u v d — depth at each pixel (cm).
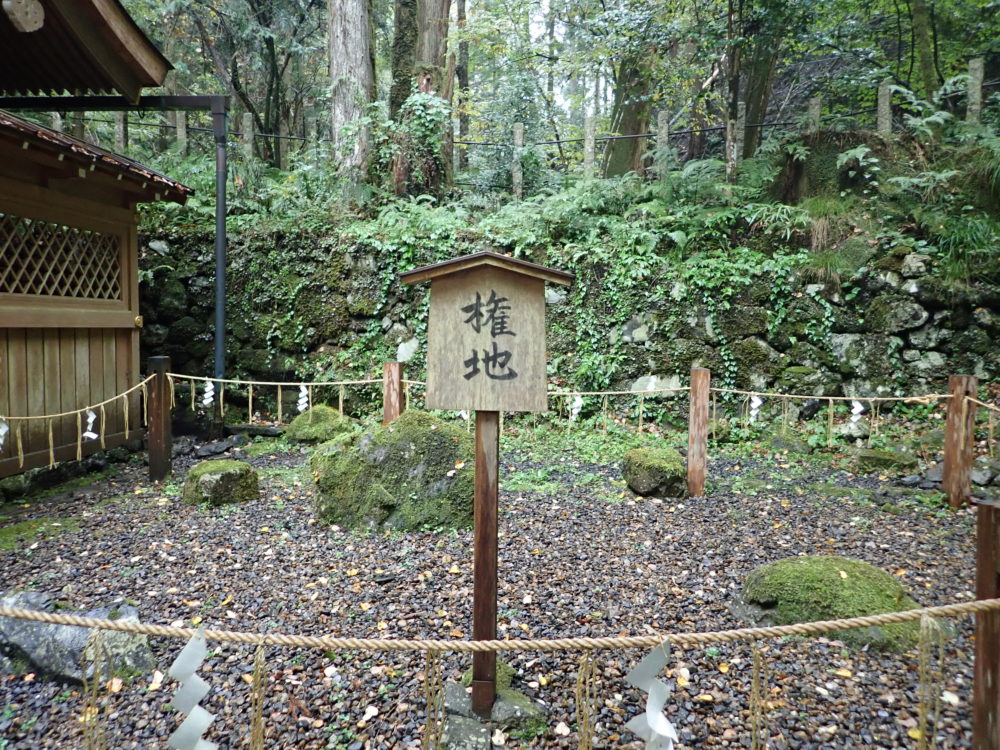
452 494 464
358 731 256
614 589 369
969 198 802
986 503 212
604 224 841
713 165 859
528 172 1053
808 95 1311
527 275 256
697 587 373
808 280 769
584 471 611
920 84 1244
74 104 701
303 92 1566
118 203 639
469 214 948
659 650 198
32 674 293
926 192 805
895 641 304
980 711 212
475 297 259
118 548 424
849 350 756
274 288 834
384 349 822
